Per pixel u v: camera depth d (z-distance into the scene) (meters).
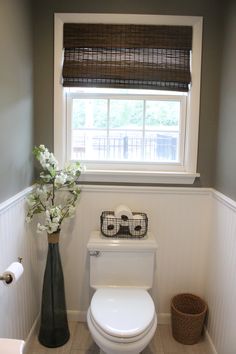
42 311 2.06
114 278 2.01
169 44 2.07
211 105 2.12
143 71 2.08
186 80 2.10
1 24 1.53
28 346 2.03
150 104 2.21
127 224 2.06
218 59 2.08
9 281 1.32
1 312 1.57
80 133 2.23
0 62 1.52
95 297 1.80
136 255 1.99
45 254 2.23
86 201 2.20
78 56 2.09
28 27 1.95
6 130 1.61
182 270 2.28
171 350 2.05
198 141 2.15
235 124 1.78
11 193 1.70
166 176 2.15
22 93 1.86
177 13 2.05
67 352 2.01
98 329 1.58
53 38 2.06
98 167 2.23
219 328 1.92
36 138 2.14
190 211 2.21
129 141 2.24
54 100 2.11
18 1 1.76
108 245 1.97
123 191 2.19
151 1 2.04
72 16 2.05
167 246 2.26
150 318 1.63
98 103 2.21
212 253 2.12
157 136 2.24
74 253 2.26
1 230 1.55
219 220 2.01
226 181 1.91
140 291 1.89
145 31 2.06
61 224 2.21
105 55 2.09
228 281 1.81
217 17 2.05
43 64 2.08
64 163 2.19
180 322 2.09
